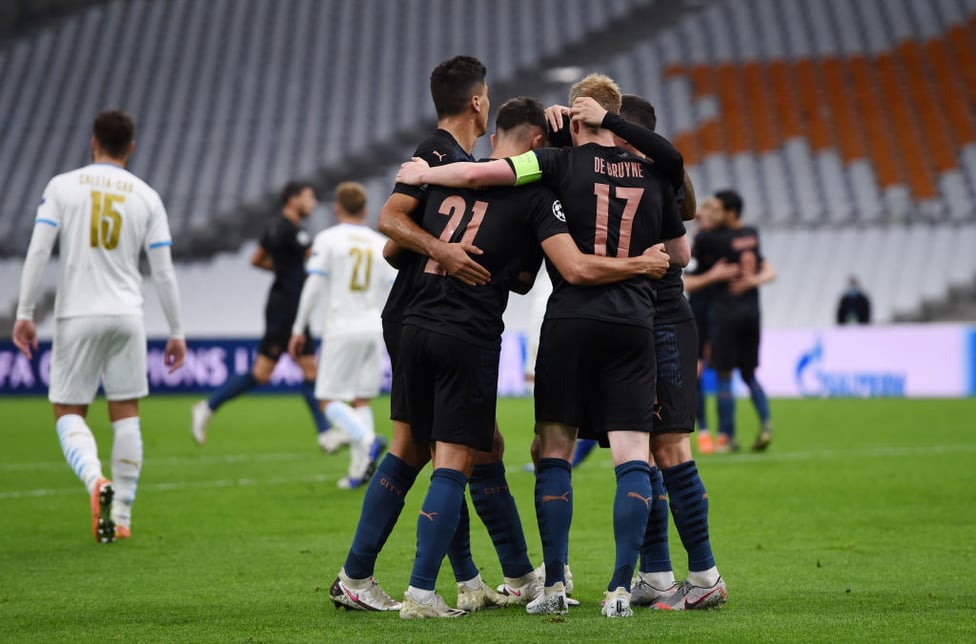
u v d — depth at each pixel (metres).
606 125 15.02
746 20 105.81
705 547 15.16
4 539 21.86
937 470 32.50
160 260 22.64
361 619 14.49
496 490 15.69
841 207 86.88
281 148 98.75
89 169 22.16
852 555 19.61
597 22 110.25
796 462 34.78
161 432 47.53
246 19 112.12
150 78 107.00
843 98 95.94
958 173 87.94
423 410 14.98
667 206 15.32
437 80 15.70
